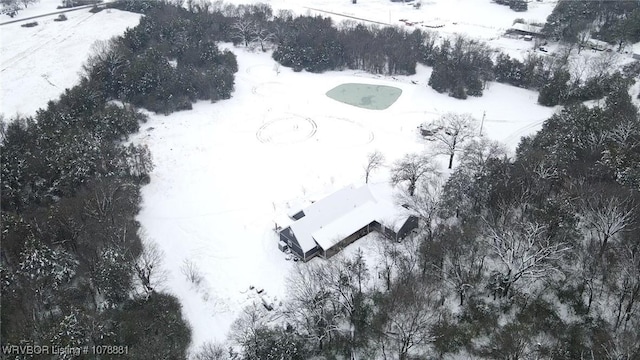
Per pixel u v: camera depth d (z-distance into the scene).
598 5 180.88
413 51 160.62
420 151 111.81
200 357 66.81
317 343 68.06
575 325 69.19
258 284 79.06
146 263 75.31
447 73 141.25
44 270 74.12
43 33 187.75
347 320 71.12
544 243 75.06
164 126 127.69
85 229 84.31
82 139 104.19
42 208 91.62
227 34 179.75
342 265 76.62
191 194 101.69
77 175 95.50
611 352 63.62
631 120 100.12
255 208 96.25
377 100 139.62
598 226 73.75
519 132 120.31
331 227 84.06
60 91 143.62
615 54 154.38
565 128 101.50
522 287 73.62
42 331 67.19
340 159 111.06
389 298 72.06
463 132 107.00
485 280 75.44
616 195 77.19
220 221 93.38
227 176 106.81
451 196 86.06
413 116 129.62
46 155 100.06
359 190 90.88
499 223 81.81
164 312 73.50
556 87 131.25
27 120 117.00
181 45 163.62
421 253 77.19
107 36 183.00
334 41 160.25
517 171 89.12
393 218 85.00
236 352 66.75
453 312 71.88
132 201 94.19
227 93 140.38
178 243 88.62
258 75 156.50
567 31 168.25
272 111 134.38
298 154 113.75
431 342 67.75
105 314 72.19
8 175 93.88
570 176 87.12
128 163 104.69
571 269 75.25
